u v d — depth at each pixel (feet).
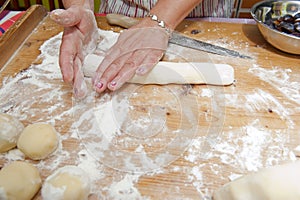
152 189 1.88
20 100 2.45
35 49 2.96
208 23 3.35
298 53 2.86
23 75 2.67
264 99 2.48
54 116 2.32
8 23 3.57
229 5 3.67
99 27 3.24
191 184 1.91
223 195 1.73
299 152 2.09
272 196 1.56
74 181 1.74
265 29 2.85
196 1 2.96
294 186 1.58
